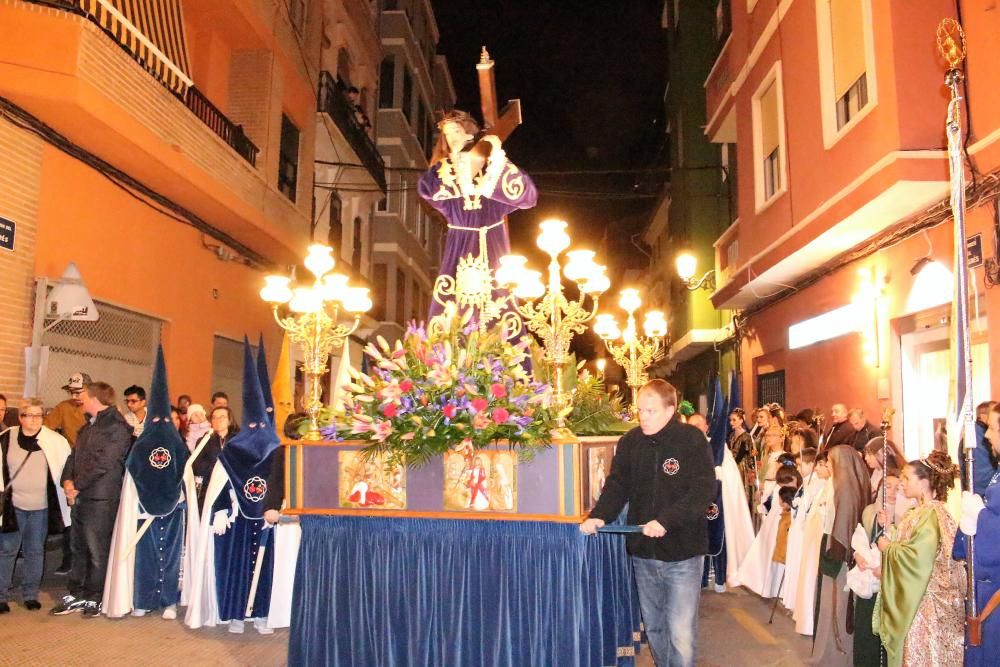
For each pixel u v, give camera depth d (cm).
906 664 477
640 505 490
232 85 1477
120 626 705
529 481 484
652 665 638
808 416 1036
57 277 948
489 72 630
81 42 870
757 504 988
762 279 1243
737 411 1155
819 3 1018
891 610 489
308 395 645
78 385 906
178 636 678
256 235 1423
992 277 742
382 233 2573
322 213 1917
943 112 816
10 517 734
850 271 1063
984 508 451
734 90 1397
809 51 1055
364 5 2308
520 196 641
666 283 2717
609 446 573
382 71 2634
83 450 751
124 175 1084
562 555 480
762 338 1476
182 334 1261
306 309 656
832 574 609
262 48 1479
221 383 1430
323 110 1794
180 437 756
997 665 443
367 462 512
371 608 507
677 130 2266
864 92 923
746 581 834
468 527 495
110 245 1061
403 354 522
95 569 737
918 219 867
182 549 750
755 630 726
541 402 494
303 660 512
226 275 1440
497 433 484
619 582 571
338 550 515
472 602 491
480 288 633
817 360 1188
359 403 527
